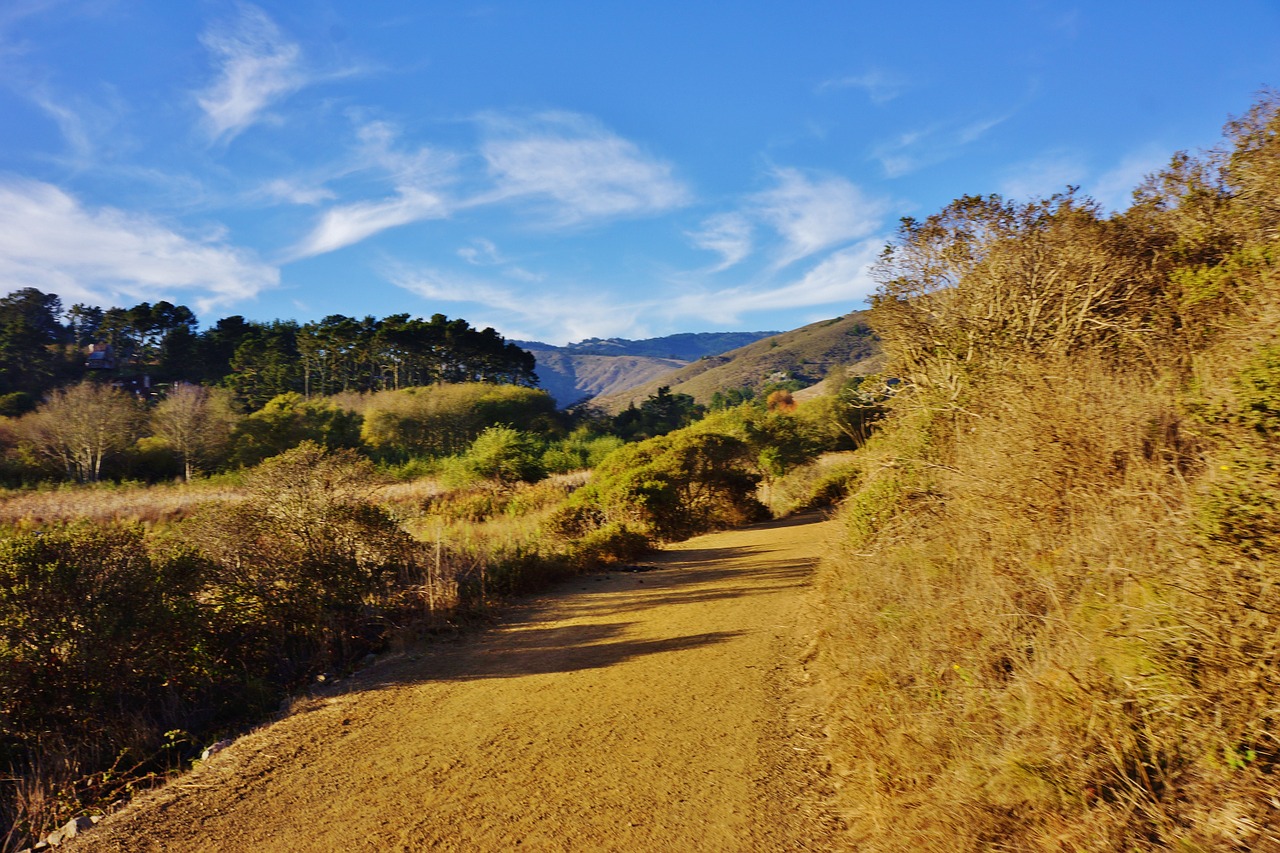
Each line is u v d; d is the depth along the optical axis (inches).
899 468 326.6
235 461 1863.9
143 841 157.5
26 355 3420.3
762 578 412.5
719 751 186.4
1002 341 348.5
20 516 780.6
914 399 390.0
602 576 489.1
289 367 3661.4
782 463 1208.2
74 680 228.8
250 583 307.9
